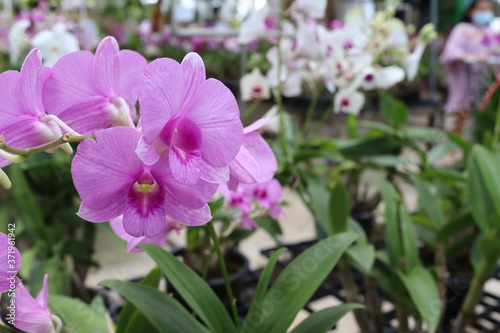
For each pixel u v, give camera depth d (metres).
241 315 0.86
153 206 0.29
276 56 0.98
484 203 0.77
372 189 1.39
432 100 2.27
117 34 2.01
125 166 0.28
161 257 0.43
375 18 0.98
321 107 1.79
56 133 0.28
